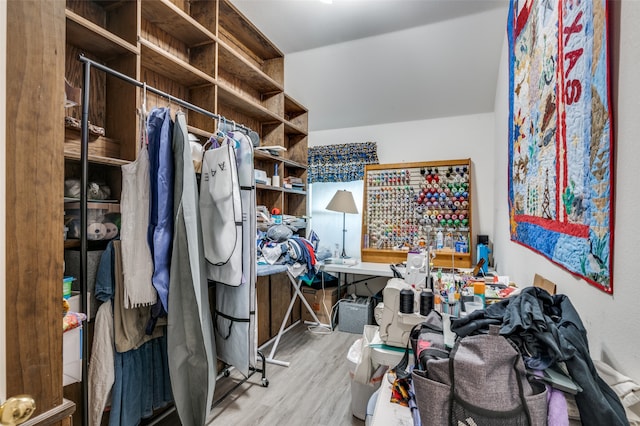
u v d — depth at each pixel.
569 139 1.09
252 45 3.16
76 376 1.25
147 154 1.54
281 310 3.31
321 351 2.84
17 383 0.58
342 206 3.86
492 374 0.74
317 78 3.61
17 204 0.58
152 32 2.18
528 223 1.72
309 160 4.41
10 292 0.57
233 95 2.62
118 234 1.69
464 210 3.58
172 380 1.53
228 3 2.53
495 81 3.24
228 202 1.65
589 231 0.95
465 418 0.74
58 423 0.63
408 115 3.90
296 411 1.94
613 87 0.82
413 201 3.81
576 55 1.03
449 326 1.18
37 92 0.61
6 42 0.56
